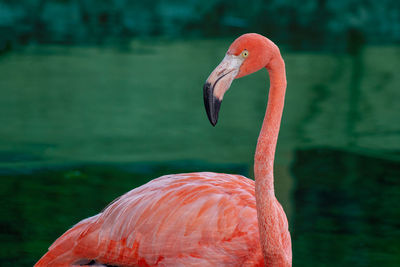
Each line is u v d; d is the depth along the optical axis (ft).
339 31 67.62
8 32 62.44
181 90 44.78
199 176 15.99
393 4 74.38
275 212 13.96
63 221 22.44
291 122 39.24
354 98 44.45
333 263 20.31
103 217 15.72
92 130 36.06
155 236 14.98
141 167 29.63
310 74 50.26
